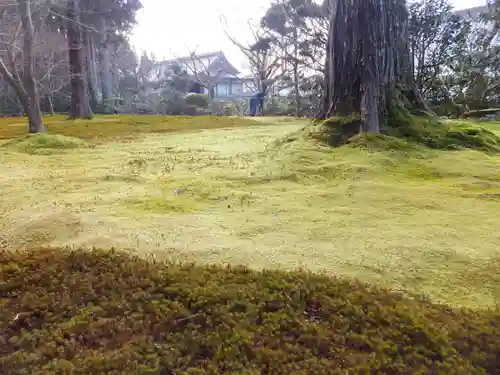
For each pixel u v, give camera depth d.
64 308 1.75
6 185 4.19
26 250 2.43
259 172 4.26
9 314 1.72
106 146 7.42
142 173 4.62
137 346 1.49
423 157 4.53
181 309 1.69
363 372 1.33
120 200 3.50
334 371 1.34
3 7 11.61
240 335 1.51
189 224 2.88
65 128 10.78
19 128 11.09
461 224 2.75
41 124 9.35
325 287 1.84
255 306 1.68
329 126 5.28
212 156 5.54
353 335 1.50
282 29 26.95
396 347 1.44
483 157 4.54
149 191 3.79
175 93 29.48
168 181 4.15
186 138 8.29
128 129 10.70
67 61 21.92
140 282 1.91
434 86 13.83
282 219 2.93
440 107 13.09
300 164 4.36
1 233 2.79
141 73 35.22
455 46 14.08
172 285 1.88
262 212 3.10
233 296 1.75
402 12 5.52
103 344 1.52
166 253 2.38
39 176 4.64
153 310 1.70
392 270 2.12
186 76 33.53
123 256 2.25
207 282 1.90
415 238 2.53
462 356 1.40
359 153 4.58
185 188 3.82
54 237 2.70
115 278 1.97
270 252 2.37
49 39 20.25
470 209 3.05
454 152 4.71
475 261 2.20
